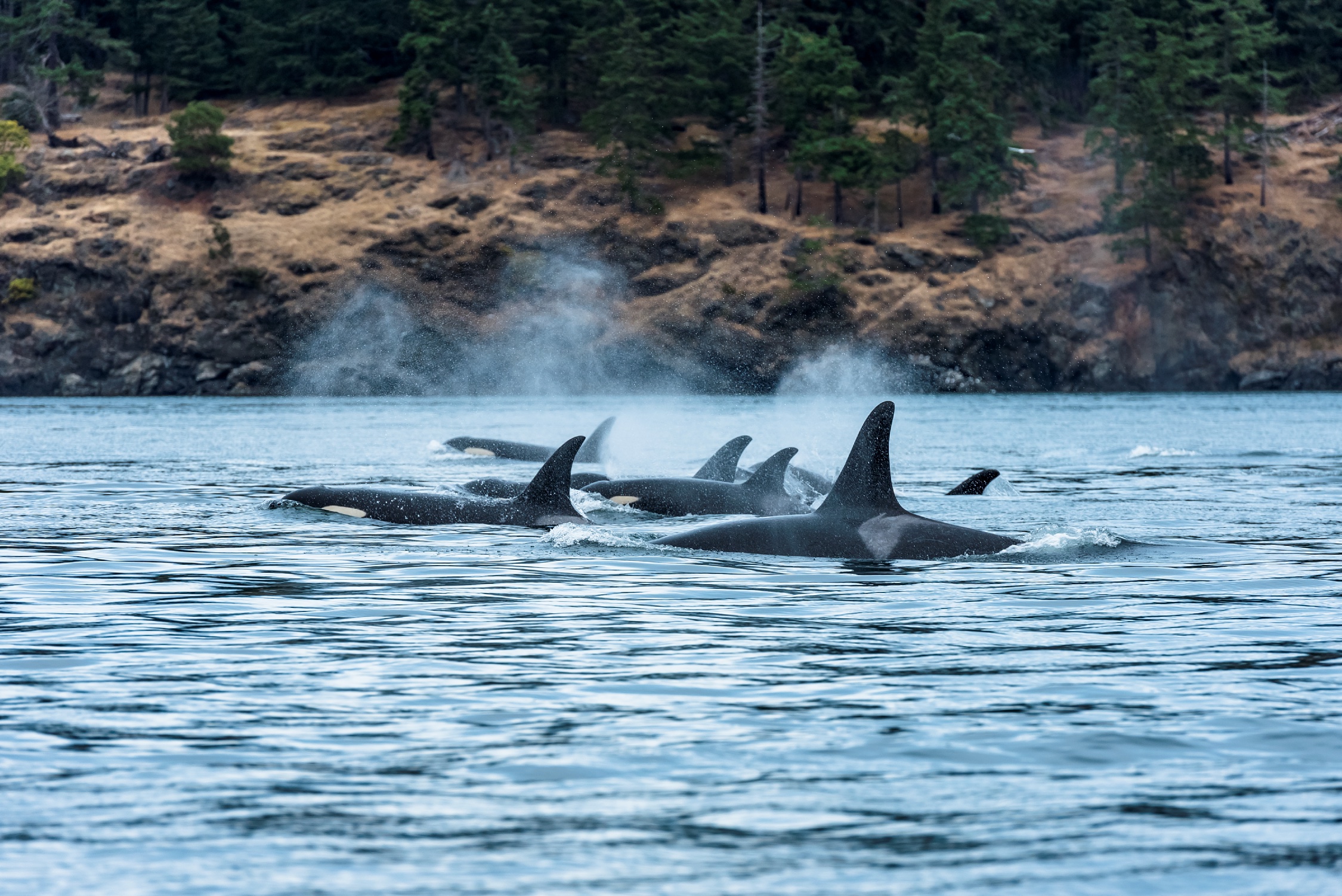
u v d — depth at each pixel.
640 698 33.44
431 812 24.50
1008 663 37.69
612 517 78.19
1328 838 23.00
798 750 28.58
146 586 53.12
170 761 27.91
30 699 33.47
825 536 61.00
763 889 20.78
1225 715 31.39
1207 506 85.06
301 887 20.89
